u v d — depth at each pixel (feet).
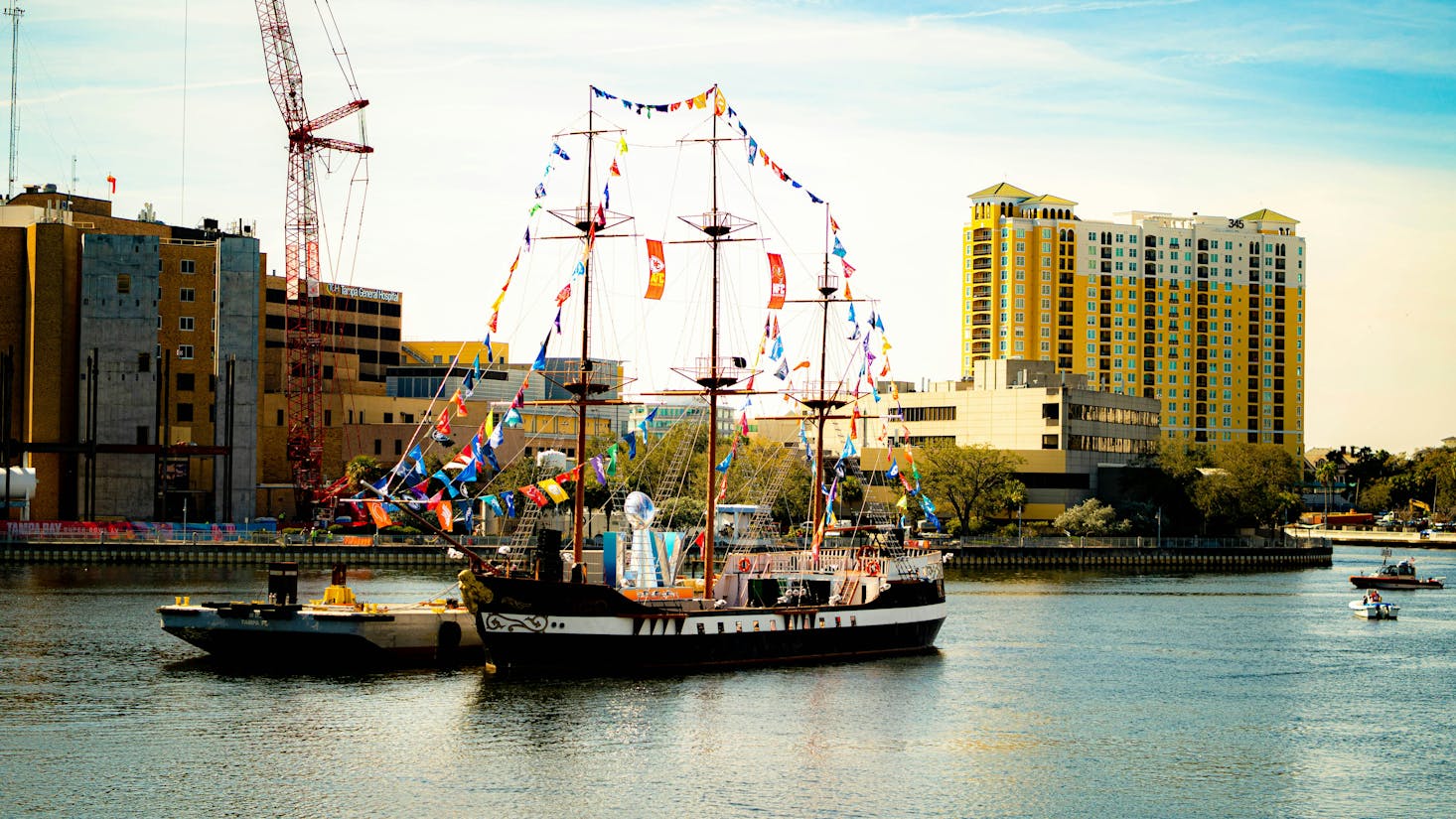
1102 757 260.01
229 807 218.79
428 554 653.71
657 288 327.26
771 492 634.43
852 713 288.51
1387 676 357.00
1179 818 224.53
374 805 220.64
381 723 268.00
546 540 309.22
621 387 330.75
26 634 375.45
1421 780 248.73
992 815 223.30
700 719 277.23
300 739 256.93
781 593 361.30
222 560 642.22
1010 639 412.36
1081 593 593.83
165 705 282.15
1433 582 643.04
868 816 221.05
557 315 303.89
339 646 315.99
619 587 334.24
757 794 230.48
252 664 324.19
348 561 649.61
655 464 654.53
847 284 373.40
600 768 242.17
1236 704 313.94
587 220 331.36
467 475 300.40
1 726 265.34
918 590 368.68
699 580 368.89
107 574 574.15
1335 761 261.24
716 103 335.06
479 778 234.99
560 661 307.78
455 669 318.65
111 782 230.27
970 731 277.64
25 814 214.69
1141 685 334.65
